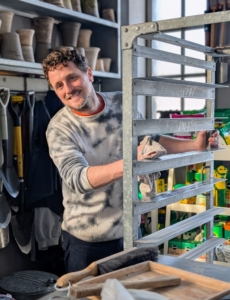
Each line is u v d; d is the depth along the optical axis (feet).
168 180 8.51
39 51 7.84
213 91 5.20
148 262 3.47
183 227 4.30
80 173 4.46
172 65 9.66
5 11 7.14
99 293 2.91
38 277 7.81
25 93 7.84
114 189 5.37
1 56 7.14
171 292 3.04
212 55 5.14
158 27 3.61
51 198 8.07
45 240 8.26
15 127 7.70
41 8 7.66
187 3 9.30
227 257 7.52
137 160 3.75
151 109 9.92
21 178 7.79
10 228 8.27
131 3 9.34
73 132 5.25
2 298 6.54
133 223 3.78
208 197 5.22
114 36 9.16
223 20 3.46
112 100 5.62
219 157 7.77
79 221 5.49
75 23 8.31
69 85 4.97
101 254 5.52
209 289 3.09
